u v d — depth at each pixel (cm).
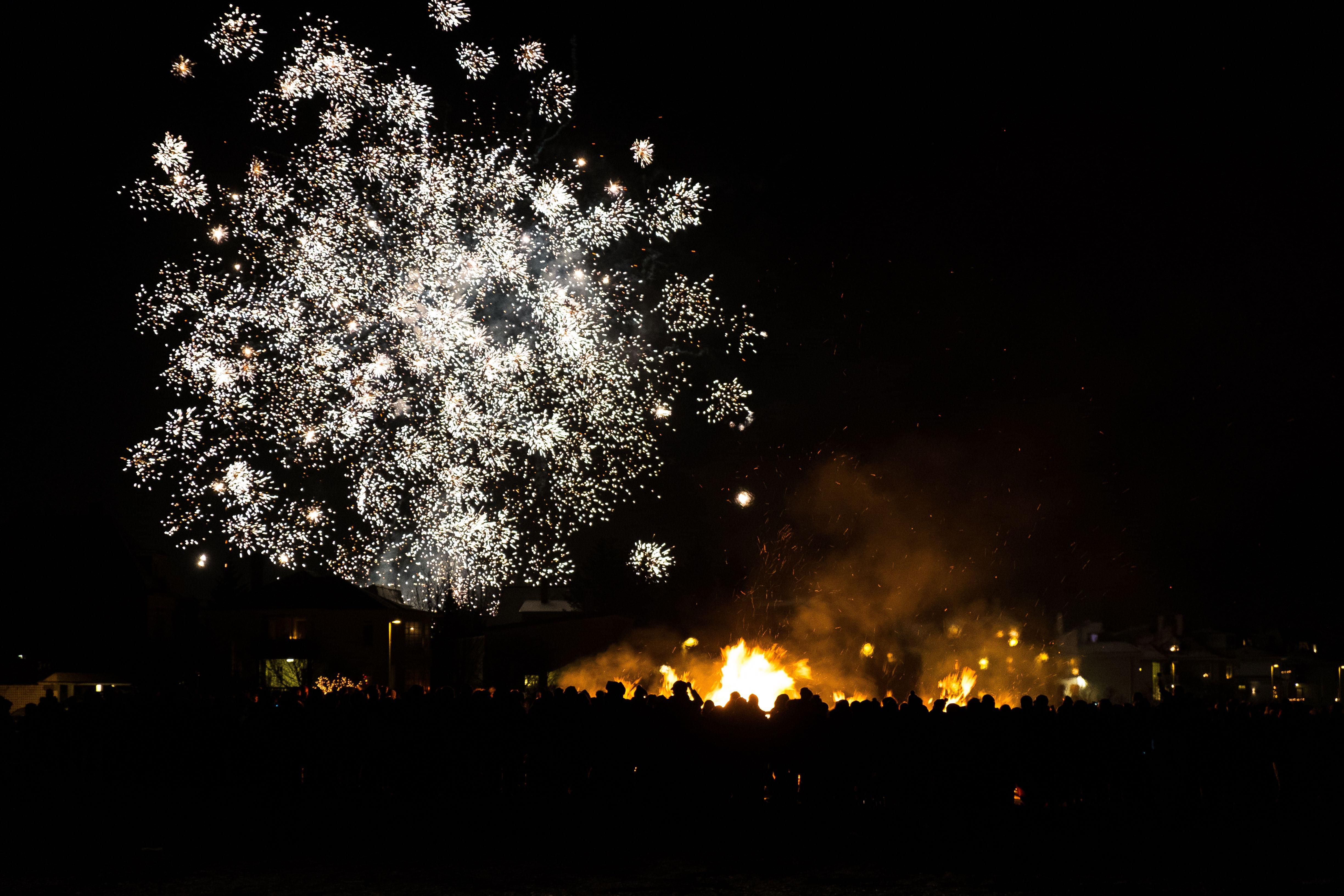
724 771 1484
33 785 1612
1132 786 1481
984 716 1466
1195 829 1409
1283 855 1266
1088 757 1464
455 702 1588
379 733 1583
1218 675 5966
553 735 1545
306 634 4794
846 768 1477
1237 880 1148
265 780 1605
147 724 1616
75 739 1616
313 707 1608
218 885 1120
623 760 1516
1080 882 1140
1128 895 1086
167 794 1622
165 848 1303
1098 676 5847
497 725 1569
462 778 1576
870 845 1317
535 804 1555
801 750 1482
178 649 4662
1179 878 1156
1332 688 6397
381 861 1227
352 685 3847
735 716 1494
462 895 1079
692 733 1491
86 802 1587
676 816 1482
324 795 1606
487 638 4469
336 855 1259
